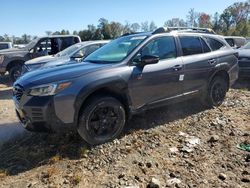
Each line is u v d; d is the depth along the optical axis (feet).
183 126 20.30
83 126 16.43
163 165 15.55
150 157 16.28
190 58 21.36
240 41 61.77
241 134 19.11
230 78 24.40
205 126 20.31
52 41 49.47
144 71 18.61
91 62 19.26
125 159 16.05
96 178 14.46
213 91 23.34
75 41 51.08
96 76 16.84
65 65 18.95
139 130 19.34
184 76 20.80
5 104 30.19
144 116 21.57
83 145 17.29
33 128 16.55
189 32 22.27
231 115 22.24
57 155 16.30
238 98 26.68
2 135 20.01
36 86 16.01
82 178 14.39
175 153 16.74
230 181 14.24
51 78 16.29
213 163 15.75
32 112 16.08
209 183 14.07
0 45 75.36
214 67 22.71
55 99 15.76
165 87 19.81
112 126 17.51
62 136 18.62
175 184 13.89
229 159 16.14
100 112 16.96
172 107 23.35
